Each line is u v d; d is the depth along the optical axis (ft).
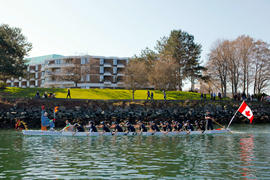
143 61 315.37
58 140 90.02
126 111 189.06
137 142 86.22
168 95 261.03
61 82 358.02
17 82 470.80
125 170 47.96
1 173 45.55
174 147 75.66
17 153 64.64
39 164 52.54
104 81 367.25
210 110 213.66
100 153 65.16
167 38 327.67
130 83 253.65
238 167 50.44
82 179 42.37
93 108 182.70
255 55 255.70
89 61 329.72
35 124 155.12
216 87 297.33
